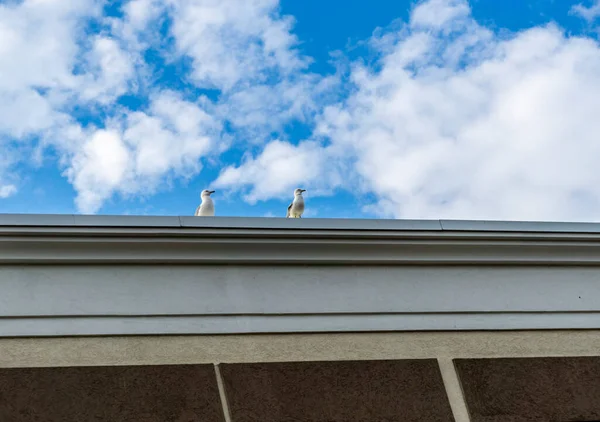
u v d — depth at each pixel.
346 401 5.82
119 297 5.98
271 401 5.72
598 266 6.88
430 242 6.52
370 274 6.47
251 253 6.27
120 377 5.63
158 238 6.09
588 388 6.19
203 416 5.57
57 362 5.64
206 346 5.92
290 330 6.11
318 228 6.31
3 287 5.85
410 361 6.12
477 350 6.30
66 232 5.93
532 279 6.71
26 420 5.33
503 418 5.94
